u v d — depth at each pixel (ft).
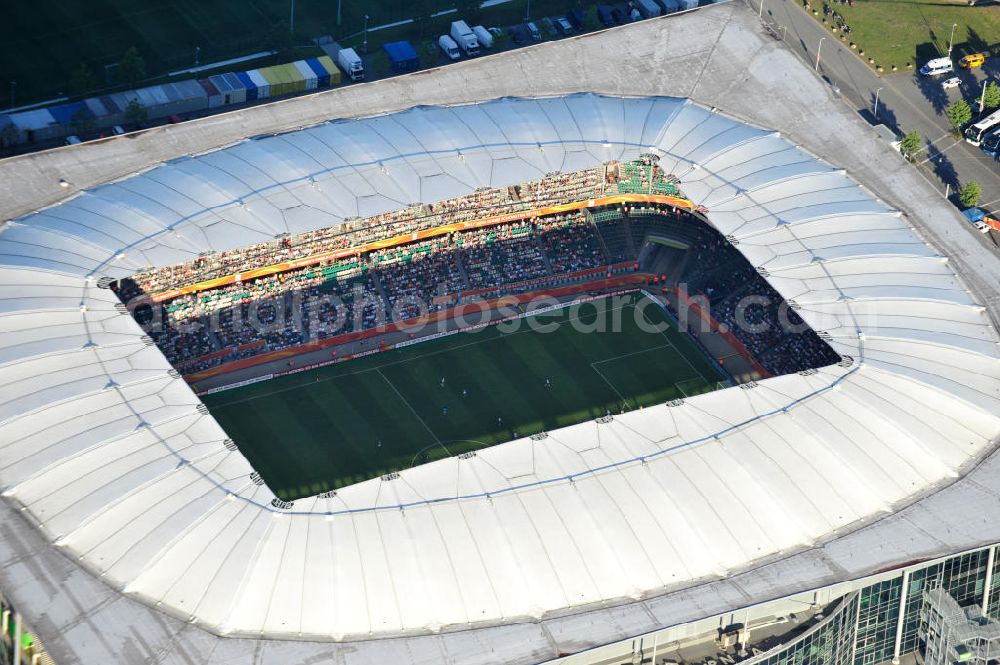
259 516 563.89
